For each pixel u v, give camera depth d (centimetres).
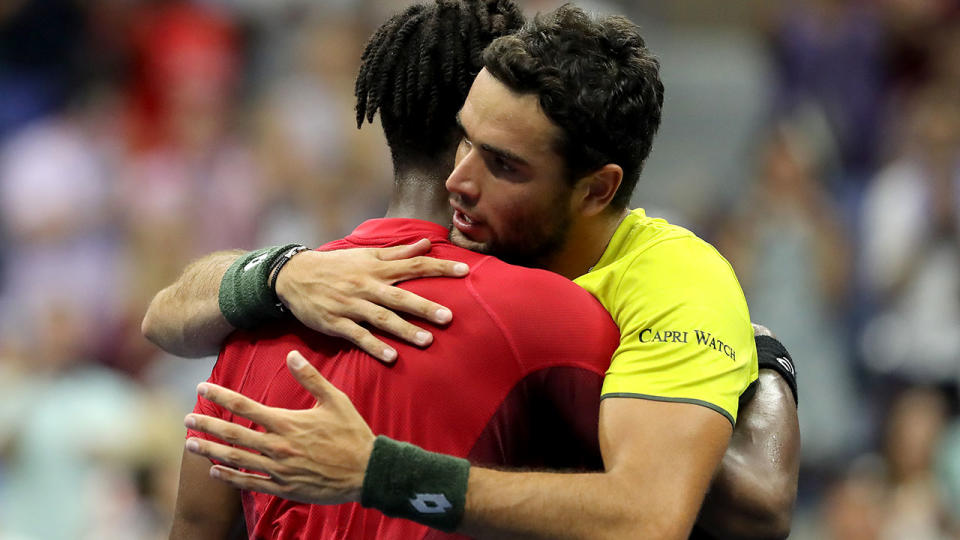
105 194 2564
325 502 696
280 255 781
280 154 2472
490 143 750
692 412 719
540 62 742
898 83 2705
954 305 2227
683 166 2617
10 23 2819
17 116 2728
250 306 773
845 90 2675
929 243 2294
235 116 2727
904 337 2212
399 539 728
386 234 792
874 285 2312
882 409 2167
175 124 2684
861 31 2700
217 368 798
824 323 2189
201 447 702
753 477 775
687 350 738
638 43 779
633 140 771
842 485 1977
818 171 2470
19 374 2075
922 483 1958
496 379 730
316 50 2648
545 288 748
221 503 808
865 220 2408
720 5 2984
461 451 726
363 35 2703
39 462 1941
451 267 752
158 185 2527
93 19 2839
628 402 725
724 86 2766
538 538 691
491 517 689
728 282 789
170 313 829
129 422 1961
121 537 1844
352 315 741
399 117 795
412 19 799
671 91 2756
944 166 2345
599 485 695
